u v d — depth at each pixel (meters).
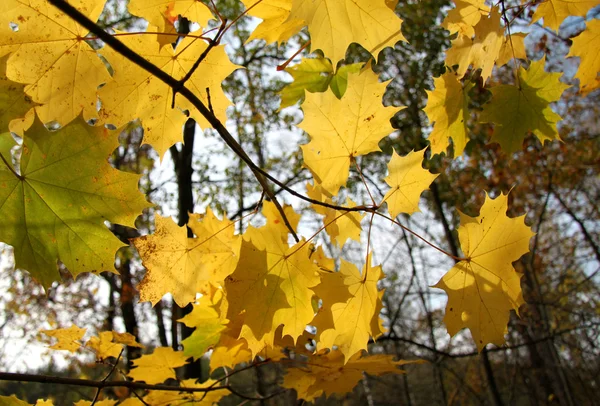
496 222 0.47
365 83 0.47
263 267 0.45
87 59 0.45
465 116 0.62
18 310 2.91
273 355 0.59
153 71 0.37
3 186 0.40
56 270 0.42
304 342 0.56
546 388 2.92
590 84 0.65
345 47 0.44
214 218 0.53
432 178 0.46
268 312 0.45
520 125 0.64
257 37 0.49
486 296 0.47
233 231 0.53
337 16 0.43
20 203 0.40
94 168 0.40
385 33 0.43
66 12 0.32
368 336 0.50
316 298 0.54
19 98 0.38
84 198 0.41
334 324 0.49
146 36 0.45
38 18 0.41
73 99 0.46
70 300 3.00
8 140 0.40
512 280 0.47
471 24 0.57
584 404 2.65
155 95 0.48
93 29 0.34
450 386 3.54
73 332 0.63
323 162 0.50
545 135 0.64
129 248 2.74
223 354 0.62
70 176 0.40
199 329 0.61
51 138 0.39
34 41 0.42
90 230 0.42
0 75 0.38
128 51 0.36
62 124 0.46
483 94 1.47
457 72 0.60
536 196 2.72
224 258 0.53
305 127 0.49
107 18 2.66
